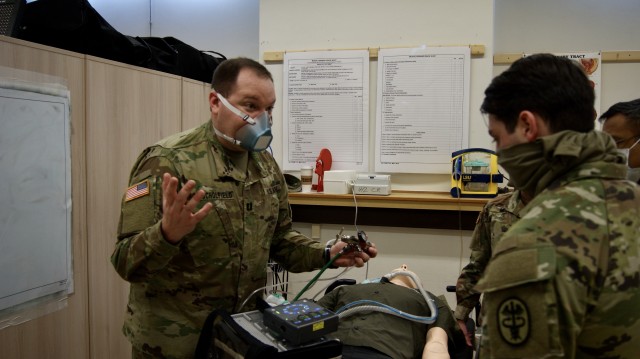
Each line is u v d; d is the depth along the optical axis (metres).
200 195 0.99
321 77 2.69
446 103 2.53
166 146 1.25
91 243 1.77
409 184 2.64
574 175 0.72
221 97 1.24
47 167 1.57
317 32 2.70
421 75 2.54
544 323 0.61
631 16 2.53
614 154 0.73
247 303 1.31
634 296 0.65
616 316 0.65
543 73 0.74
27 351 1.52
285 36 2.75
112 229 1.86
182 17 3.36
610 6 2.56
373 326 1.55
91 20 1.78
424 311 1.73
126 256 1.09
